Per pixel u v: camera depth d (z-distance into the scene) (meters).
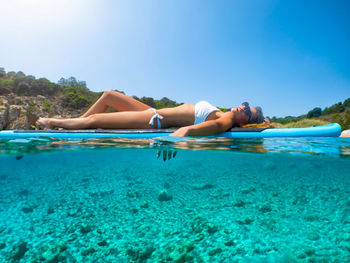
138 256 1.57
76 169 8.84
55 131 4.32
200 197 3.40
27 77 62.97
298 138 4.27
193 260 1.47
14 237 1.92
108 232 2.01
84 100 58.94
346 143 3.69
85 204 3.08
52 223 2.27
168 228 2.07
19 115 33.19
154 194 3.74
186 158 6.07
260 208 2.69
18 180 6.51
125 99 5.36
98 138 3.89
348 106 60.56
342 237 1.79
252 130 4.45
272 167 6.79
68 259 1.53
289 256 1.50
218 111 4.89
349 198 3.26
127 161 7.56
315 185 4.90
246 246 1.67
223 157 5.07
